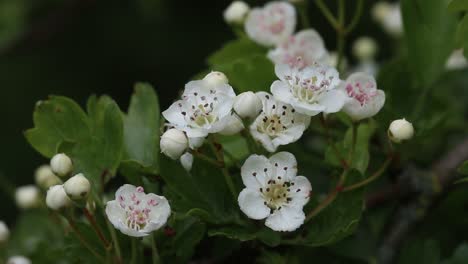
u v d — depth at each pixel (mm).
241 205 301
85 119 322
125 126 324
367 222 343
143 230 298
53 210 312
